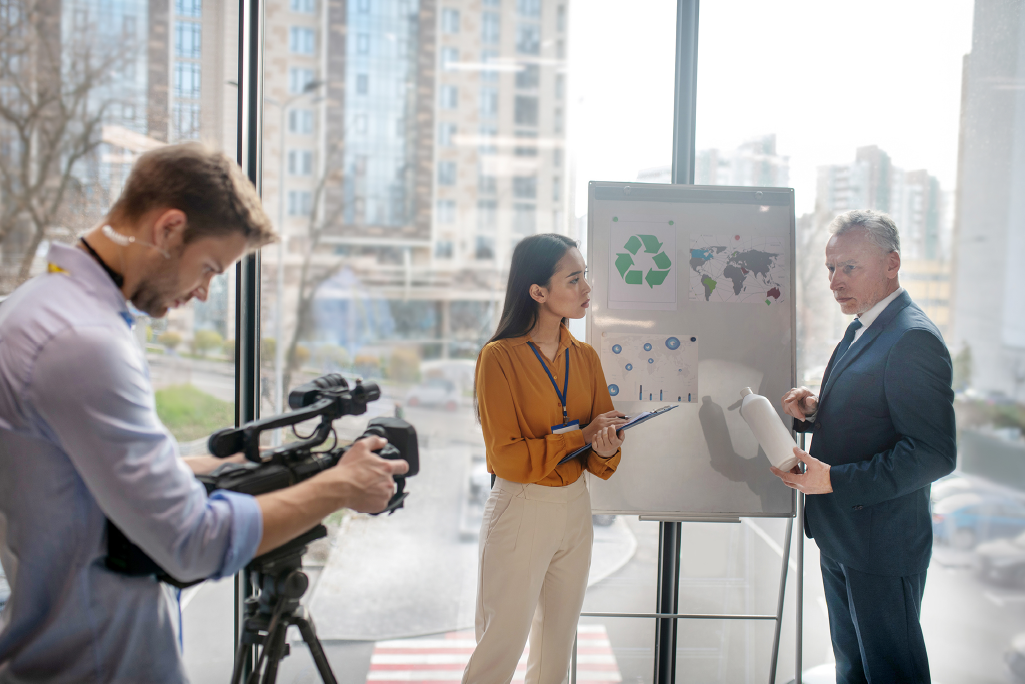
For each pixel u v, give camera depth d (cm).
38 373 62
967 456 205
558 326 147
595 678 191
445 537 1588
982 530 203
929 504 140
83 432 62
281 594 86
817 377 204
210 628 175
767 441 141
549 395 139
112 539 70
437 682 307
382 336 2855
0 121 668
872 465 130
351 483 80
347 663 313
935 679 189
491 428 134
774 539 193
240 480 79
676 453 162
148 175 70
